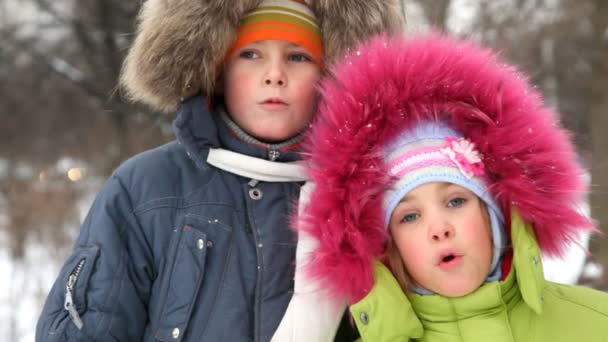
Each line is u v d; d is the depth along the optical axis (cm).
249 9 173
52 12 658
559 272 446
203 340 158
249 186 172
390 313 155
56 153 944
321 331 160
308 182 171
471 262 154
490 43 635
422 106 159
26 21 728
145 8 181
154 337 160
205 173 173
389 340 156
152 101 183
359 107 158
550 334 158
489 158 159
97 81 617
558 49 768
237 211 169
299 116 172
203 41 172
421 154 155
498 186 157
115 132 691
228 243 165
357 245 154
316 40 176
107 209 166
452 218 154
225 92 179
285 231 169
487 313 157
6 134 930
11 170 927
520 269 155
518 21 686
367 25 180
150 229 165
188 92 177
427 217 154
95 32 632
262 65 172
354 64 164
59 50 728
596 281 431
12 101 883
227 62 177
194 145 170
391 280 158
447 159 154
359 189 156
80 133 915
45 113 909
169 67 174
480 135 160
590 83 657
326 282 158
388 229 160
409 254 156
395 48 165
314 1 178
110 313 158
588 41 706
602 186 449
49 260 645
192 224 164
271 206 171
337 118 160
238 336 158
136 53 178
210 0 171
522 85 167
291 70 173
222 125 177
